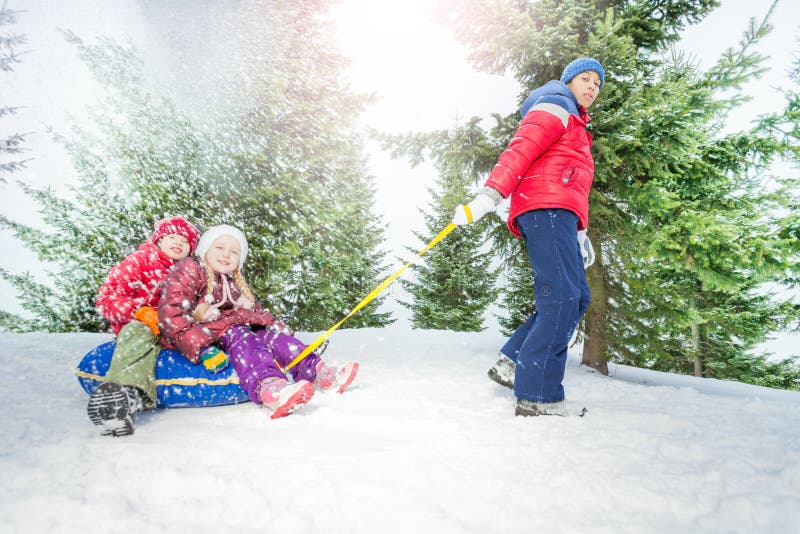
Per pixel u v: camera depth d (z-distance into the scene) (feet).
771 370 40.32
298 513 3.79
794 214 14.11
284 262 25.49
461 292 53.42
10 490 4.07
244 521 3.73
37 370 9.49
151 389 6.97
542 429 6.05
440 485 4.38
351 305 50.75
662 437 5.78
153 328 7.33
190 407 7.45
